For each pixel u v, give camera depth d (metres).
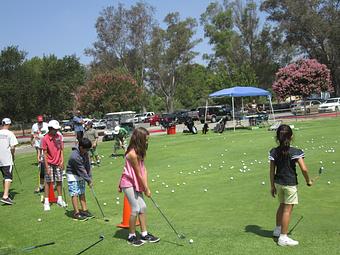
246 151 17.09
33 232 7.43
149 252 5.88
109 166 15.65
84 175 8.04
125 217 7.25
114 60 67.44
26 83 43.09
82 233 7.11
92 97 51.00
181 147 20.08
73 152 8.07
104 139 29.47
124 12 67.56
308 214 7.31
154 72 71.56
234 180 11.08
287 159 5.76
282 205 5.93
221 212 7.88
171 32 70.19
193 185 10.84
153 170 14.00
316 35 54.12
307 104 47.31
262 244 5.84
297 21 54.59
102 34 67.19
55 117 48.84
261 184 10.20
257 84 62.09
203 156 16.59
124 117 39.78
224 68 67.81
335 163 12.31
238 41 67.25
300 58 58.25
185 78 74.56
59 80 46.31
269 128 26.61
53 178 9.24
